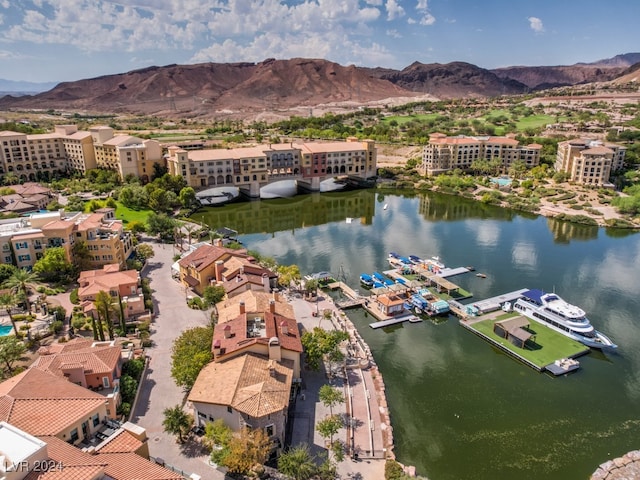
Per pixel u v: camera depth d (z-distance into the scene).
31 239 108.56
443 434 68.38
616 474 60.09
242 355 68.31
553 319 96.50
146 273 119.50
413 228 175.38
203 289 103.19
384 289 109.38
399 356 87.88
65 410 54.75
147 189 193.75
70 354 67.69
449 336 95.19
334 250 149.25
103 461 46.12
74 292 98.06
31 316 89.75
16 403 53.22
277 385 62.53
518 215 194.25
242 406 57.59
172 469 55.81
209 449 59.19
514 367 85.00
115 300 93.50
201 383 64.06
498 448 65.88
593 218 179.88
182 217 185.00
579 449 66.00
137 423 64.00
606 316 104.31
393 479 54.97
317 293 110.94
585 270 131.25
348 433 65.00
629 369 84.38
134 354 78.62
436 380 80.94
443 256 142.50
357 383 77.19
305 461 54.38
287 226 182.12
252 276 103.50
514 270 130.88
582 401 76.00
